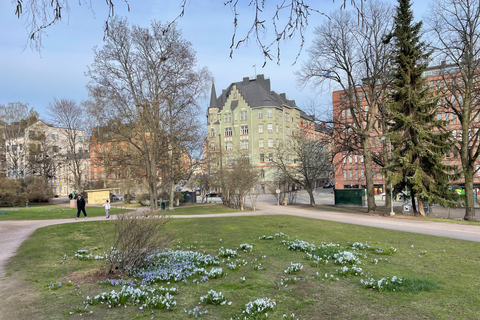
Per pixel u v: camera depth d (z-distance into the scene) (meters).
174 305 5.96
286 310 5.87
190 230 17.67
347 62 30.42
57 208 41.38
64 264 9.68
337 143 31.70
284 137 81.00
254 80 86.38
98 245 13.34
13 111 57.53
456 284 7.47
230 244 13.23
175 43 29.52
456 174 24.78
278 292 6.92
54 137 74.44
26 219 25.77
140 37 28.78
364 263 9.59
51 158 66.38
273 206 42.88
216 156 40.84
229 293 6.84
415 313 5.72
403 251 11.53
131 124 31.25
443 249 11.91
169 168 34.69
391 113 26.19
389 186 27.47
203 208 38.62
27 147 62.88
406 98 25.69
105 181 56.00
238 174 37.03
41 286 7.29
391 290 7.00
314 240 14.16
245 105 79.12
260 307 5.81
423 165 25.45
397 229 18.31
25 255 11.05
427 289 7.05
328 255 10.50
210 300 6.20
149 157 32.53
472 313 5.71
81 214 30.12
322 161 41.94
